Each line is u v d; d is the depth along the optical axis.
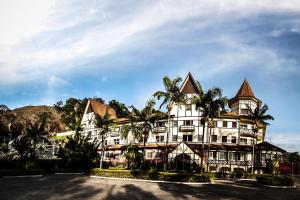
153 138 69.19
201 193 30.19
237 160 62.94
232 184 43.12
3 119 108.25
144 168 55.03
